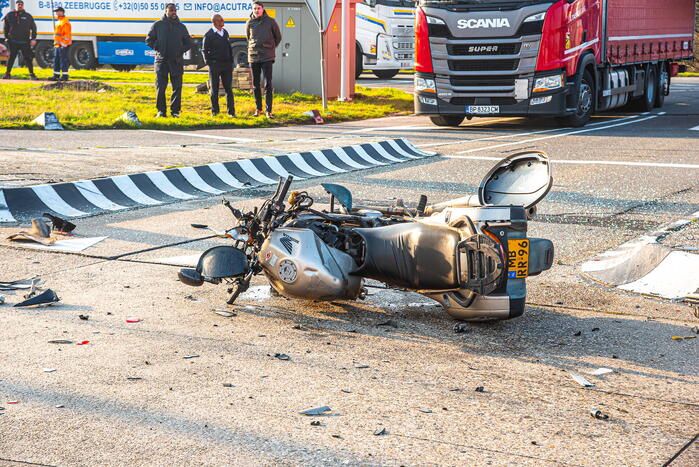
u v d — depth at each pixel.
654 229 18.88
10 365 10.32
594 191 23.88
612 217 20.31
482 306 11.89
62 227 18.22
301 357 10.84
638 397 9.61
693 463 7.87
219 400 9.30
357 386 9.82
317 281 12.36
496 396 9.58
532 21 38.53
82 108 42.00
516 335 11.96
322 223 13.23
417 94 41.16
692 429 8.70
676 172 27.23
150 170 24.45
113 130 36.91
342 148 30.20
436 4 39.94
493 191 12.89
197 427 8.57
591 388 9.88
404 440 8.33
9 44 61.44
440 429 8.61
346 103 51.69
